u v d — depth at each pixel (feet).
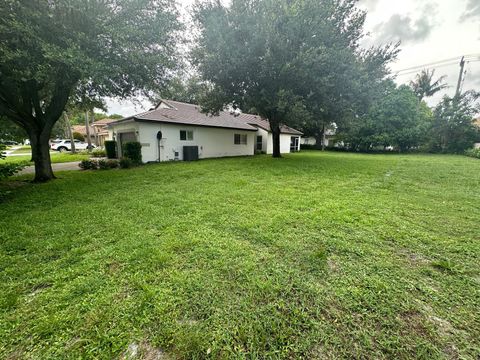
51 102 22.25
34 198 14.99
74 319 4.94
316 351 4.21
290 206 12.80
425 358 4.03
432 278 6.34
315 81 28.84
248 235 9.06
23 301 5.52
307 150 78.79
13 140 30.30
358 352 4.17
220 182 19.65
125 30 17.43
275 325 4.76
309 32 27.76
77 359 4.09
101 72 16.58
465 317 4.94
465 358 4.03
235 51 28.76
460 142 58.70
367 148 71.77
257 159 40.09
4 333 4.60
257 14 28.35
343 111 32.99
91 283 6.13
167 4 20.49
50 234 9.36
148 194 15.72
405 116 65.98
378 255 7.54
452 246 8.16
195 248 7.99
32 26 14.44
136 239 8.76
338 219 10.69
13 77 16.48
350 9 30.89
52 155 54.19
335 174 23.86
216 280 6.22
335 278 6.31
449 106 60.44
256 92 32.86
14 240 8.75
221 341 4.42
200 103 37.47
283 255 7.53
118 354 4.20
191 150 39.01
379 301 5.41
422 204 13.20
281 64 28.40
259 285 5.97
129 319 4.93
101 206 13.05
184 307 5.25
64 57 14.57
